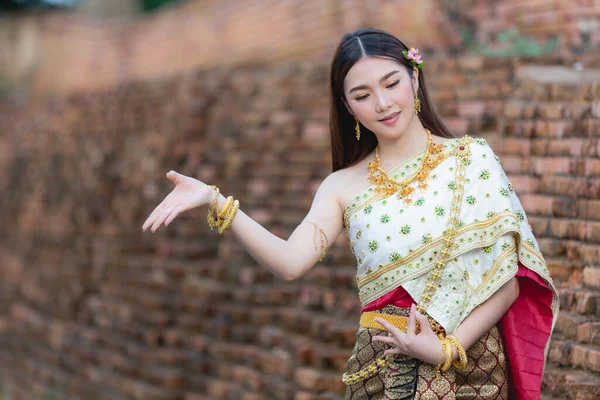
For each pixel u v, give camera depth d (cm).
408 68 242
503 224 229
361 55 236
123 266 739
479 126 524
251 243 238
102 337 670
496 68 578
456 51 680
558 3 604
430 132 249
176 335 595
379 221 237
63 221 919
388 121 237
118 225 823
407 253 231
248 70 927
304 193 648
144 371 586
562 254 387
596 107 429
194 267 653
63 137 1098
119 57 1323
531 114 486
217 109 854
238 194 700
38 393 696
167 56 1202
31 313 799
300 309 524
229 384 515
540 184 429
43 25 1520
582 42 573
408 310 234
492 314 229
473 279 230
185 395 550
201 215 724
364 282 241
